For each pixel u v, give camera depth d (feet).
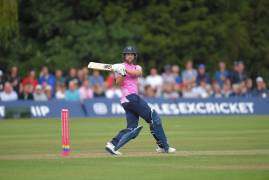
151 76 319.47
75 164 135.64
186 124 255.29
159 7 374.43
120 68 148.66
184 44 372.79
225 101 318.86
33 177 118.93
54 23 370.32
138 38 370.53
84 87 311.27
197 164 133.90
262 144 174.09
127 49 150.10
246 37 385.91
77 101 309.22
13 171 126.41
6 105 302.66
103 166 132.16
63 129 149.89
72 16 378.12
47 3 374.43
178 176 118.11
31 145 177.99
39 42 378.12
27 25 377.09
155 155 150.10
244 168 127.65
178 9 375.04
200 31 375.04
